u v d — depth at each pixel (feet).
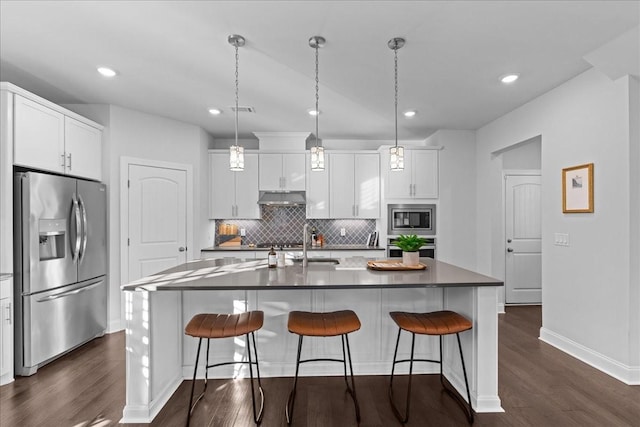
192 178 15.12
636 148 8.57
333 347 9.07
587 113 9.75
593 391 8.21
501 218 15.37
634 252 8.57
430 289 9.13
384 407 7.57
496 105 12.62
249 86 10.89
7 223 8.87
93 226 11.70
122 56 8.98
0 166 8.85
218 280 7.24
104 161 12.70
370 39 7.98
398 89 11.08
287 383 8.64
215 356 8.96
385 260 10.13
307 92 11.34
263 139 16.74
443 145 15.96
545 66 9.45
